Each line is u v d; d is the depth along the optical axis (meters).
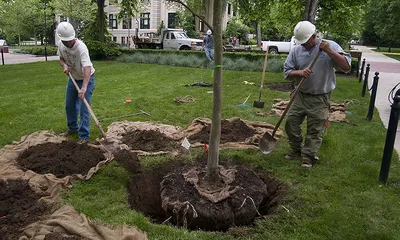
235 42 35.12
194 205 3.36
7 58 22.70
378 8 37.34
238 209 3.37
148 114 6.97
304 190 3.84
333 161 4.68
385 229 3.17
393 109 3.97
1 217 3.14
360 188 3.96
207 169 3.69
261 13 12.88
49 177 3.82
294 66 4.38
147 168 4.30
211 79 12.39
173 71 14.83
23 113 6.80
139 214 3.28
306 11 10.90
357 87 11.25
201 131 5.70
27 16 36.53
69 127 5.52
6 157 4.39
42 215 3.20
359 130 6.23
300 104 4.45
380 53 39.22
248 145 5.14
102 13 20.28
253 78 12.89
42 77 12.25
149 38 28.30
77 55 4.85
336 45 4.18
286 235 3.05
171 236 2.98
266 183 4.17
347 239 3.02
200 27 36.31
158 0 41.12
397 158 4.91
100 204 3.42
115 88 10.06
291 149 5.09
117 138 5.31
